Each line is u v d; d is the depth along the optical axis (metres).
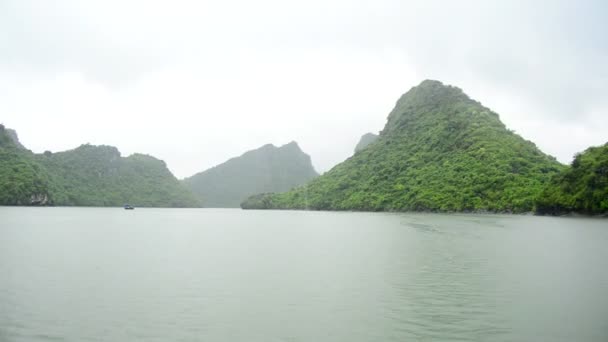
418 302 19.44
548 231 57.72
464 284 23.25
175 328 16.08
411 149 187.62
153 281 23.84
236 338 15.12
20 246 38.97
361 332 15.68
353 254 35.34
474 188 129.00
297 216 129.38
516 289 21.95
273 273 26.25
